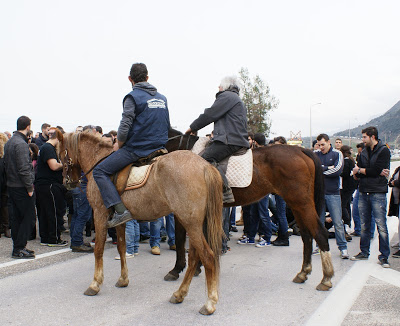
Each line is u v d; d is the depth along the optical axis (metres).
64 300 4.35
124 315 3.93
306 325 3.68
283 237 7.36
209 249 3.91
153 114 4.39
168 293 4.62
